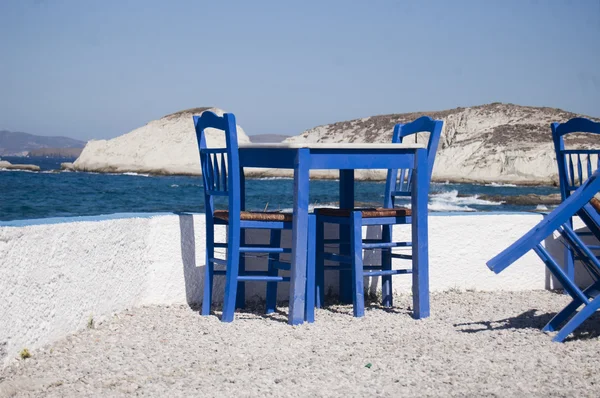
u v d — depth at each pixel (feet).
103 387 12.07
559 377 12.68
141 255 18.49
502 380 12.50
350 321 17.61
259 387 12.05
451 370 13.07
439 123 18.81
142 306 18.67
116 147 342.64
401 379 12.51
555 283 23.40
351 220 18.01
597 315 18.12
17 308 13.39
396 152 18.07
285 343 15.21
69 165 325.83
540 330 16.51
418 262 18.13
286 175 255.50
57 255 14.78
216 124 17.75
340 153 17.37
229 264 17.39
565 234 17.39
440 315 18.43
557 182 207.51
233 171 17.12
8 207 88.28
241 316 18.19
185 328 16.52
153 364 13.44
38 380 12.30
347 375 12.79
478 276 22.62
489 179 220.64
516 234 23.02
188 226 19.66
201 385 12.16
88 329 16.01
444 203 116.37
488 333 16.24
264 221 17.76
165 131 346.74
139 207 98.68
